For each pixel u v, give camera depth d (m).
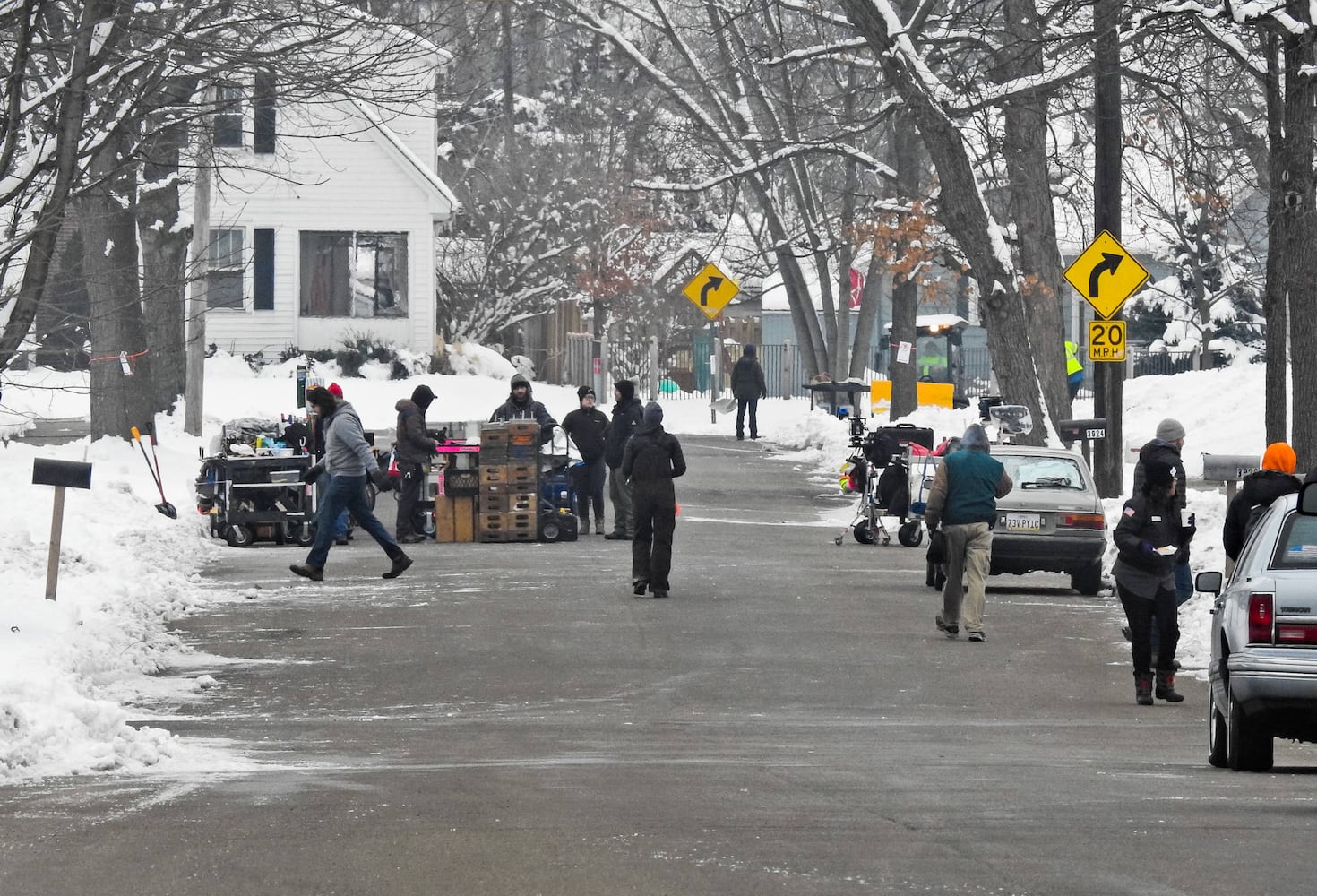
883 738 38.94
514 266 183.12
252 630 56.00
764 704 44.28
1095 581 68.69
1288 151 68.19
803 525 90.25
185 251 111.12
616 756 35.66
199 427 110.06
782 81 138.25
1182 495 54.91
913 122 96.56
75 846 25.39
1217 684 35.59
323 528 65.31
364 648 52.72
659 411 63.66
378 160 160.25
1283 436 70.31
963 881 22.97
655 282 195.50
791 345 181.62
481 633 55.56
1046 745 38.41
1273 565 34.44
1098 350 78.44
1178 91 80.19
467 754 36.06
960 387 184.12
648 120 146.00
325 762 34.97
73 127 49.69
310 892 22.53
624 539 84.31
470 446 83.62
